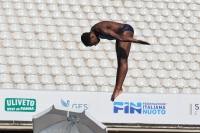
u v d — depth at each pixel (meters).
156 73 64.31
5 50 63.47
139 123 50.62
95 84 60.69
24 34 66.75
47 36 67.12
